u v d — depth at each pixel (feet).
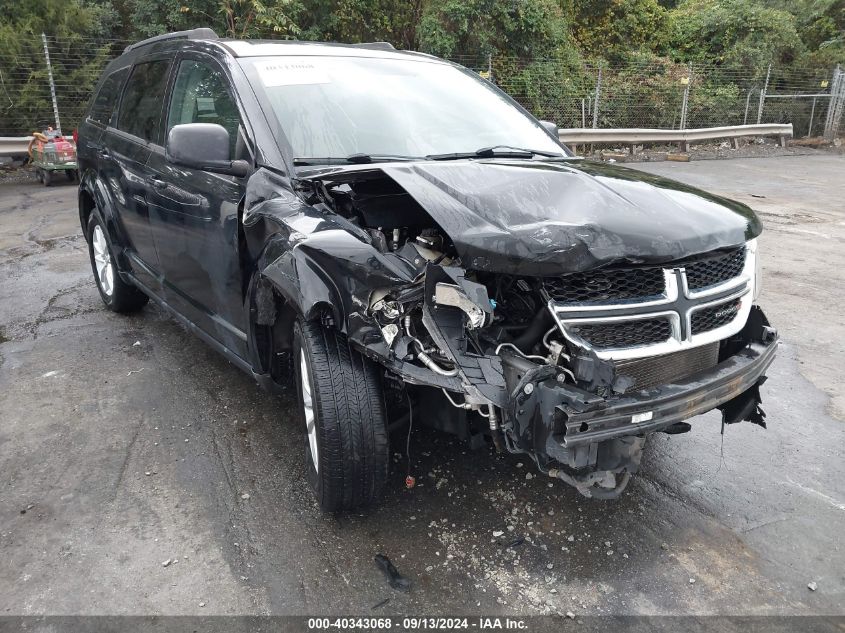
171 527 9.26
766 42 67.72
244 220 9.93
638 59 65.72
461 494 9.98
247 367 10.85
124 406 12.64
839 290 20.45
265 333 10.27
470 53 53.42
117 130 15.67
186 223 11.93
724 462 11.14
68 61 46.29
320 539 9.01
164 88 13.74
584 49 66.59
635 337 8.10
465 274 7.93
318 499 9.14
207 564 8.55
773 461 11.20
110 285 17.12
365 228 9.07
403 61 13.57
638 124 58.54
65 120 46.16
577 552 8.84
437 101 12.60
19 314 17.57
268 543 8.95
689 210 8.86
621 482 8.38
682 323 8.22
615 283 7.96
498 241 7.57
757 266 9.80
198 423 12.07
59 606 7.86
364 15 51.75
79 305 18.29
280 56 12.21
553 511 9.66
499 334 8.02
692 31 71.87
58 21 46.21
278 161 10.21
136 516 9.50
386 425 8.65
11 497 9.91
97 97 17.89
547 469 7.57
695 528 9.39
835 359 15.39
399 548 8.85
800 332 17.04
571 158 12.08
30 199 34.99
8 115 44.98
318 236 8.59
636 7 69.26
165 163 12.84
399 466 10.62
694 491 10.27
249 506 9.73
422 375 7.70
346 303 8.06
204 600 7.96
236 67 11.59
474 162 10.31
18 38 44.39
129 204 14.42
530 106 54.70
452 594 8.09
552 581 8.32
